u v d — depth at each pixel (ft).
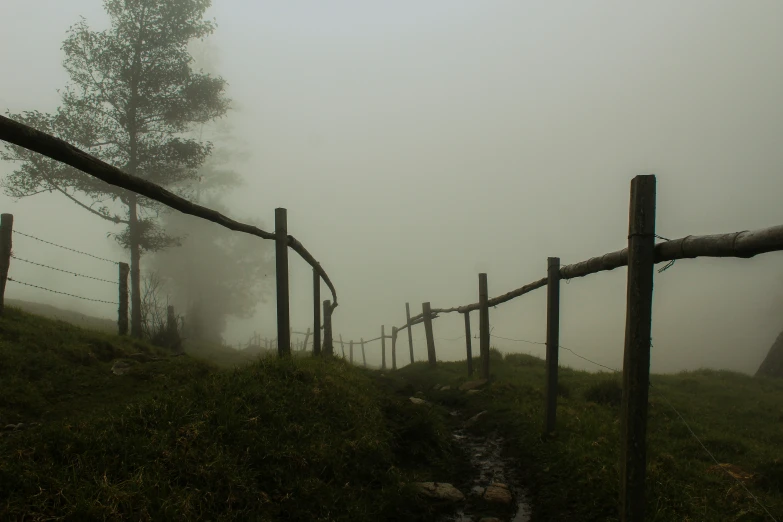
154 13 55.42
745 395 34.88
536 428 21.90
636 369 12.14
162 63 56.08
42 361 20.88
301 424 16.70
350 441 16.96
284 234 22.95
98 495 10.87
